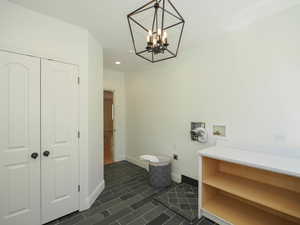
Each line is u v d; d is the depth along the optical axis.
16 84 1.57
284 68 1.69
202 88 2.48
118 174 3.24
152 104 3.44
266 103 1.83
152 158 2.78
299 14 1.58
